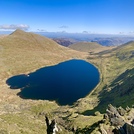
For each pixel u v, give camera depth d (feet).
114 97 503.20
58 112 437.58
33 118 333.42
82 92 643.45
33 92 639.76
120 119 161.79
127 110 192.13
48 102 545.03
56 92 638.94
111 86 655.76
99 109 411.75
